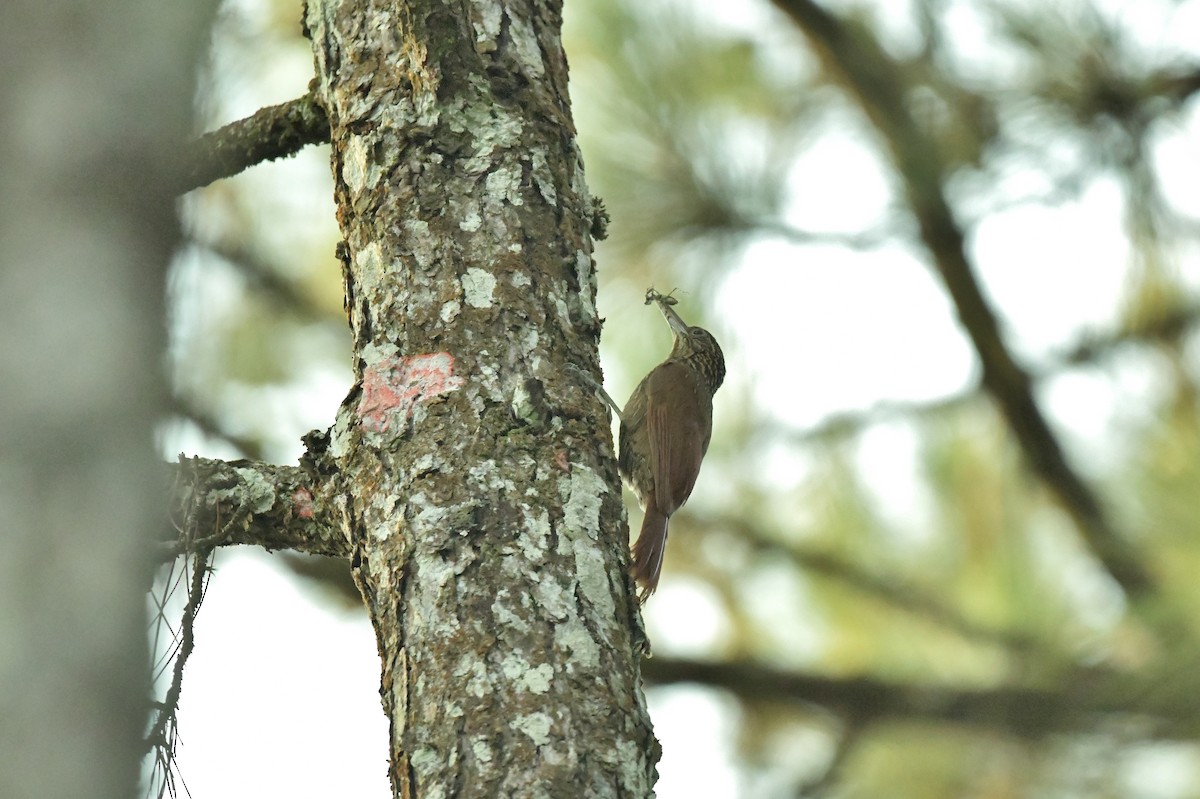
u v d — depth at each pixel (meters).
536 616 4.60
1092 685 7.32
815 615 9.73
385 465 4.99
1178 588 7.36
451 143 5.53
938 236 9.25
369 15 5.85
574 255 5.52
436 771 4.36
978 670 8.75
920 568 9.59
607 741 4.42
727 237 9.63
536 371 5.13
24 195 2.98
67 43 3.08
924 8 9.30
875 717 8.54
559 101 5.87
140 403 2.99
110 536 2.86
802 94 9.89
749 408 10.08
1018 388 9.24
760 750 9.19
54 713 2.74
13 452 2.83
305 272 10.14
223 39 8.01
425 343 5.18
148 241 3.12
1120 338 9.29
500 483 4.85
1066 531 9.09
